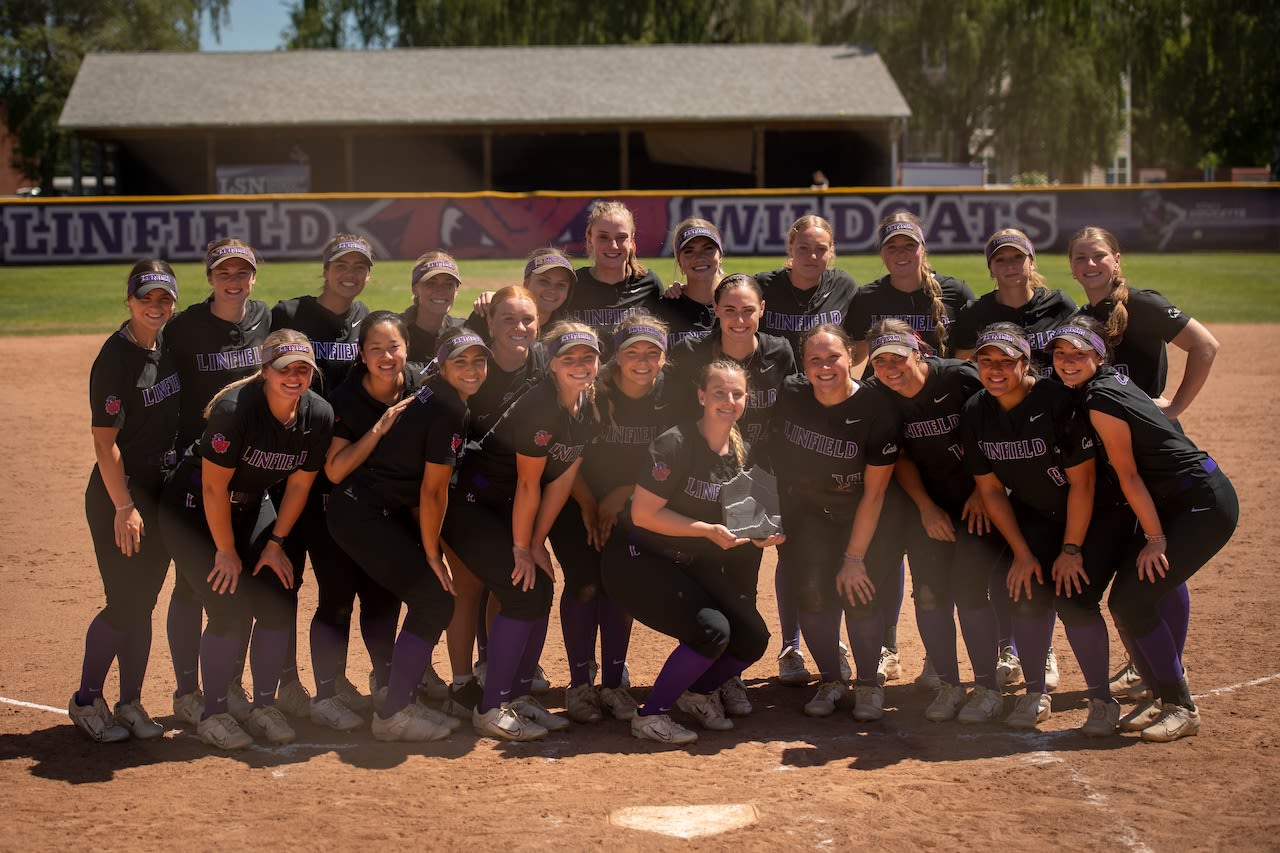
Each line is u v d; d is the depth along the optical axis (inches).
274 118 1323.8
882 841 159.8
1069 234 904.3
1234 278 808.9
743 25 1712.6
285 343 183.0
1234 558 300.0
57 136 1779.0
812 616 209.5
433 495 192.9
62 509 361.1
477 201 869.2
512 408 195.2
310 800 174.9
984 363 189.6
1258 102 1621.6
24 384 552.1
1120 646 244.4
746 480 199.2
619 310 241.0
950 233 892.6
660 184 1443.2
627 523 202.7
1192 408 487.5
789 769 185.6
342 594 205.6
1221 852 155.8
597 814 169.2
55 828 165.9
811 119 1328.7
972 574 203.6
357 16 1756.9
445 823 166.6
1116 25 1582.2
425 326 222.4
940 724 205.2
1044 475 192.9
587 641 211.5
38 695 221.3
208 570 192.1
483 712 201.5
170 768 187.8
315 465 193.6
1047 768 183.9
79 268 853.2
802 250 235.9
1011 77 1641.2
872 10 1664.6
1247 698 211.0
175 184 1422.2
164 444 200.4
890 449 198.8
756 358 210.7
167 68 1416.1
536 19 1706.4
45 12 1888.5
